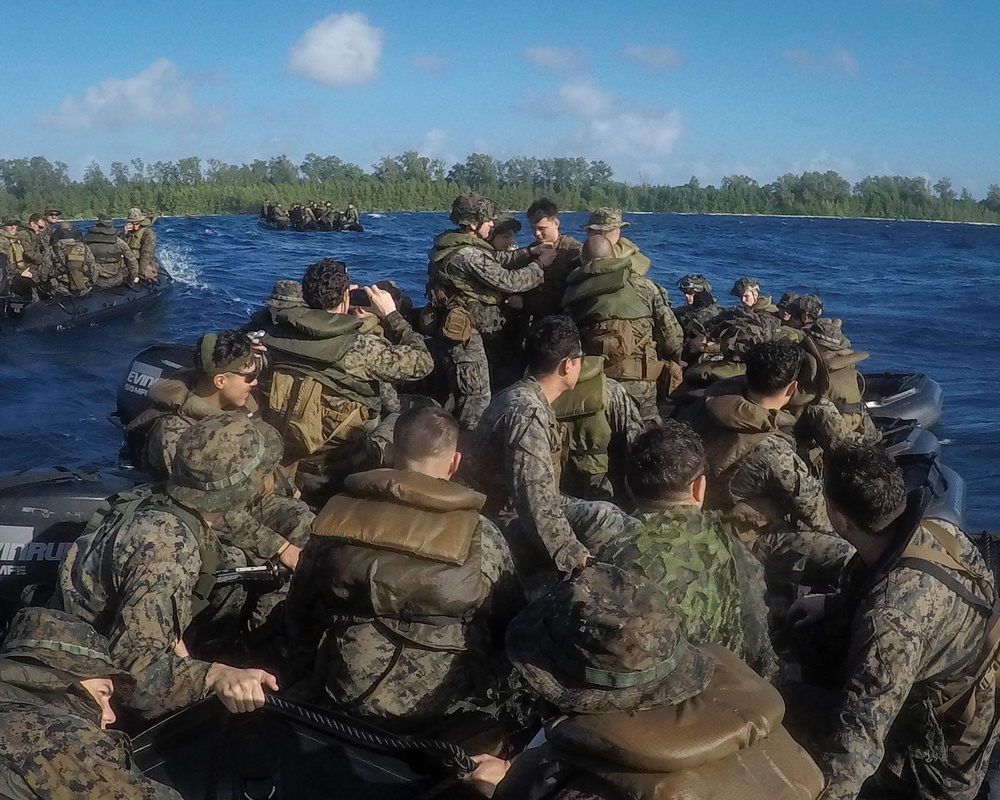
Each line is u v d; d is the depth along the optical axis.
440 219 83.12
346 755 2.83
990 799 3.30
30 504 4.54
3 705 2.41
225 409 4.38
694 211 157.62
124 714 3.44
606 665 2.23
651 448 3.14
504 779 2.38
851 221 138.88
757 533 4.02
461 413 6.14
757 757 2.23
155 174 154.75
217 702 2.91
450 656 3.04
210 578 3.24
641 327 5.63
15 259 15.84
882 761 3.23
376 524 3.02
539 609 2.50
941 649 3.00
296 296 6.21
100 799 2.36
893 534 3.00
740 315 5.51
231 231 53.41
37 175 138.75
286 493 4.58
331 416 4.84
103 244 16.22
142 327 15.34
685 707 2.23
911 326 19.91
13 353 12.96
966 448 9.45
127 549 3.11
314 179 156.38
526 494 3.72
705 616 2.95
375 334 5.06
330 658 3.10
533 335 4.00
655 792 2.12
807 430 5.04
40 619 2.55
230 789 2.79
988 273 41.38
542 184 157.25
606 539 3.78
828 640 3.26
